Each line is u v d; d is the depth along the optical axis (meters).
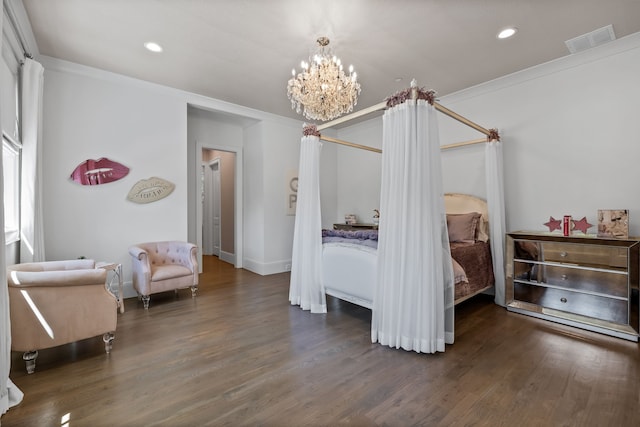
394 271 2.42
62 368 2.10
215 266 5.93
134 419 1.59
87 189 3.52
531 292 3.19
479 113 3.98
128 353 2.33
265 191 5.21
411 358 2.24
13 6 2.28
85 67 3.42
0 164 1.54
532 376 1.98
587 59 3.12
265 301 3.68
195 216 5.33
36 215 2.86
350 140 6.01
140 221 3.89
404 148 2.42
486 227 3.80
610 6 2.38
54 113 3.30
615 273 2.64
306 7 2.37
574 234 3.04
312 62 2.84
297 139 5.62
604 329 2.66
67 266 2.70
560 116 3.33
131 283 3.82
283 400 1.75
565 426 1.53
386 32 2.71
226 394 1.81
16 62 2.70
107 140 3.63
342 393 1.82
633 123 2.89
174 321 3.01
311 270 3.34
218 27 2.65
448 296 2.47
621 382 1.90
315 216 3.38
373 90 4.05
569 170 3.28
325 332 2.74
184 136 4.21
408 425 1.54
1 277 1.54
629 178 2.92
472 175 4.10
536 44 2.94
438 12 2.43
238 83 3.88
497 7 2.38
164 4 2.35
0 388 1.52
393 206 2.45
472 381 1.93
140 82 3.81
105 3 2.33
